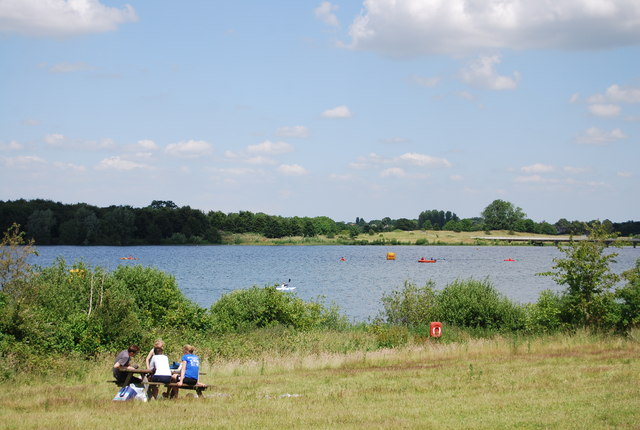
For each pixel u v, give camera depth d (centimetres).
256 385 2208
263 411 1686
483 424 1481
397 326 3972
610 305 3438
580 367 2308
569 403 1683
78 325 2850
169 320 3816
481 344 3177
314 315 4481
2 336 2497
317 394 1978
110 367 2577
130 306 3136
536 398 1773
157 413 1661
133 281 4053
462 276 11844
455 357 2812
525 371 2273
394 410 1678
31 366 2370
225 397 1944
